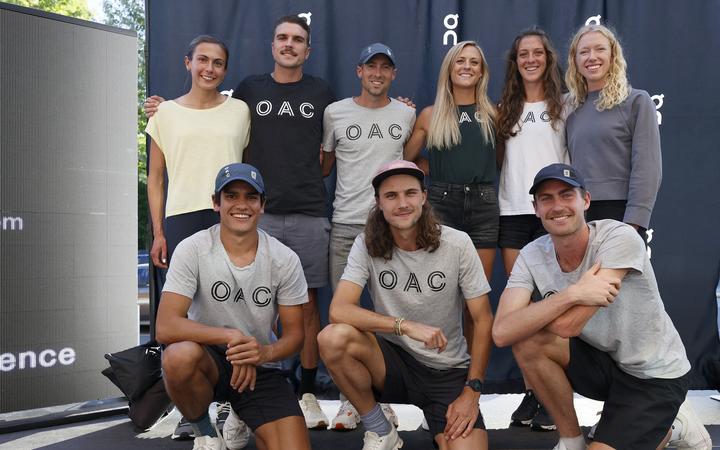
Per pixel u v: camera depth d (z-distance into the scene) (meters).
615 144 2.85
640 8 3.55
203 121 3.07
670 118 3.56
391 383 2.53
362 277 2.53
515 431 2.92
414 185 2.40
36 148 3.05
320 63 3.61
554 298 2.19
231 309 2.46
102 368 3.25
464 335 3.13
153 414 2.98
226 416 2.95
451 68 3.05
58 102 3.11
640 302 2.24
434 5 3.61
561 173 2.23
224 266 2.44
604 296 2.12
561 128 3.02
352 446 2.73
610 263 2.19
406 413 3.28
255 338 2.52
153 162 3.15
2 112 2.95
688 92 3.55
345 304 2.47
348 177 3.12
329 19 3.61
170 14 3.55
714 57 3.54
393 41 3.62
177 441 2.87
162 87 3.55
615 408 2.27
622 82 2.85
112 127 3.28
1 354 2.97
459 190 3.01
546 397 2.38
